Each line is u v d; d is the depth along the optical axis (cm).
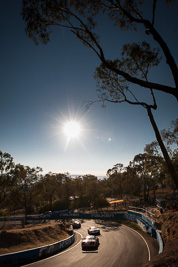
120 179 6391
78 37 812
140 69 1053
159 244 1611
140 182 5897
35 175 4719
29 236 1897
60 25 796
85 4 817
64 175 6562
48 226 2420
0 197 3584
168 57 615
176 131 2523
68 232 2627
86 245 1773
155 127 891
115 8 771
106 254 1530
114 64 1061
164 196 5678
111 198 8369
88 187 5872
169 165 807
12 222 4078
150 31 644
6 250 1494
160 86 650
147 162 3609
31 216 4906
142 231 2462
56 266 1285
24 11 771
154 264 508
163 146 843
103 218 4012
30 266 1318
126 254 1486
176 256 550
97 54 761
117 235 2355
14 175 3509
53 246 1716
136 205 4706
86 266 1240
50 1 750
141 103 947
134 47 998
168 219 1759
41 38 828
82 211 5209
